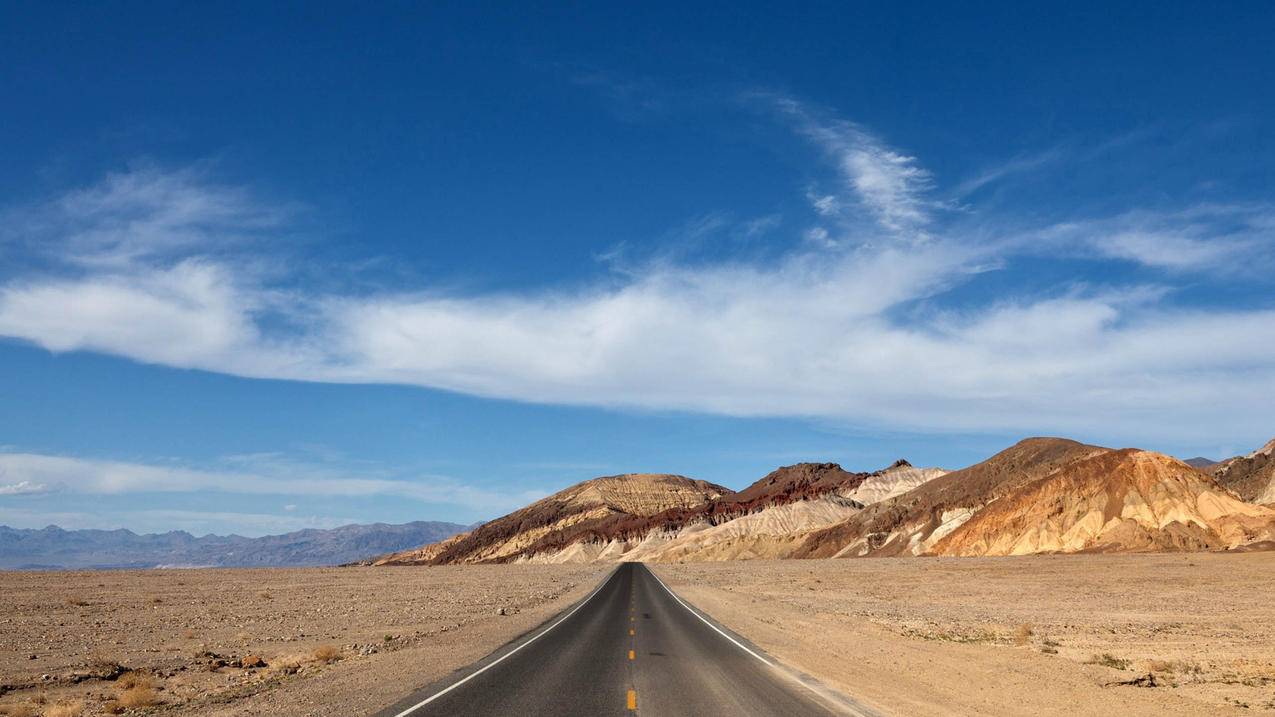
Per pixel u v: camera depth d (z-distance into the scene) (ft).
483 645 78.23
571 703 46.96
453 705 45.62
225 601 147.23
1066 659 79.05
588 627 98.94
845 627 109.50
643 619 112.47
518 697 48.57
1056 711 51.62
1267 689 62.44
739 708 46.39
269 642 84.79
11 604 131.03
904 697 53.16
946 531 530.27
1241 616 128.88
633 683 54.80
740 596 178.19
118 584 195.42
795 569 320.09
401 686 52.47
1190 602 156.35
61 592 162.30
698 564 428.97
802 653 76.48
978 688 59.62
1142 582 207.82
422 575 280.92
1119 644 91.97
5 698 52.80
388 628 98.32
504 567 416.87
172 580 219.20
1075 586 203.62
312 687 53.06
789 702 48.75
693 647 78.43
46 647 79.77
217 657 71.92
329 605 139.23
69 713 46.39
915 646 87.30
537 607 136.77
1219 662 77.51
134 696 48.47
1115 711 52.60
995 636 99.55
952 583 222.48
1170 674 69.56
